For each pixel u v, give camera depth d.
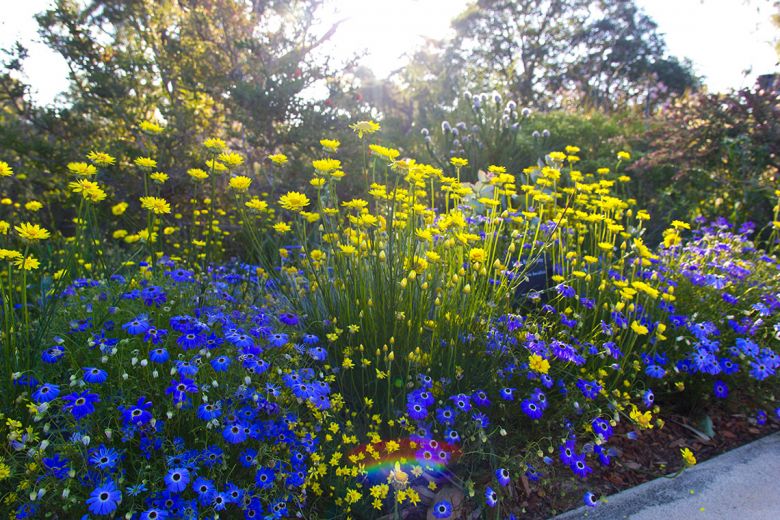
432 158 6.28
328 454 2.06
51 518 1.64
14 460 1.64
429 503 2.07
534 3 28.33
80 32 6.57
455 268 2.71
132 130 6.34
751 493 2.13
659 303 2.79
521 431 2.32
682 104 6.68
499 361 2.42
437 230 2.69
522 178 4.94
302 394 1.92
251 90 5.79
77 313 2.30
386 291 2.45
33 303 2.95
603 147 7.82
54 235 4.25
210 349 2.05
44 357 1.91
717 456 2.40
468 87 13.71
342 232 2.79
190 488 1.76
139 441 1.83
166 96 6.87
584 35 29.94
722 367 2.58
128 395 1.84
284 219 5.31
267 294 2.86
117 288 2.54
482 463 2.21
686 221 5.28
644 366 2.59
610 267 3.05
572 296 2.80
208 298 2.62
